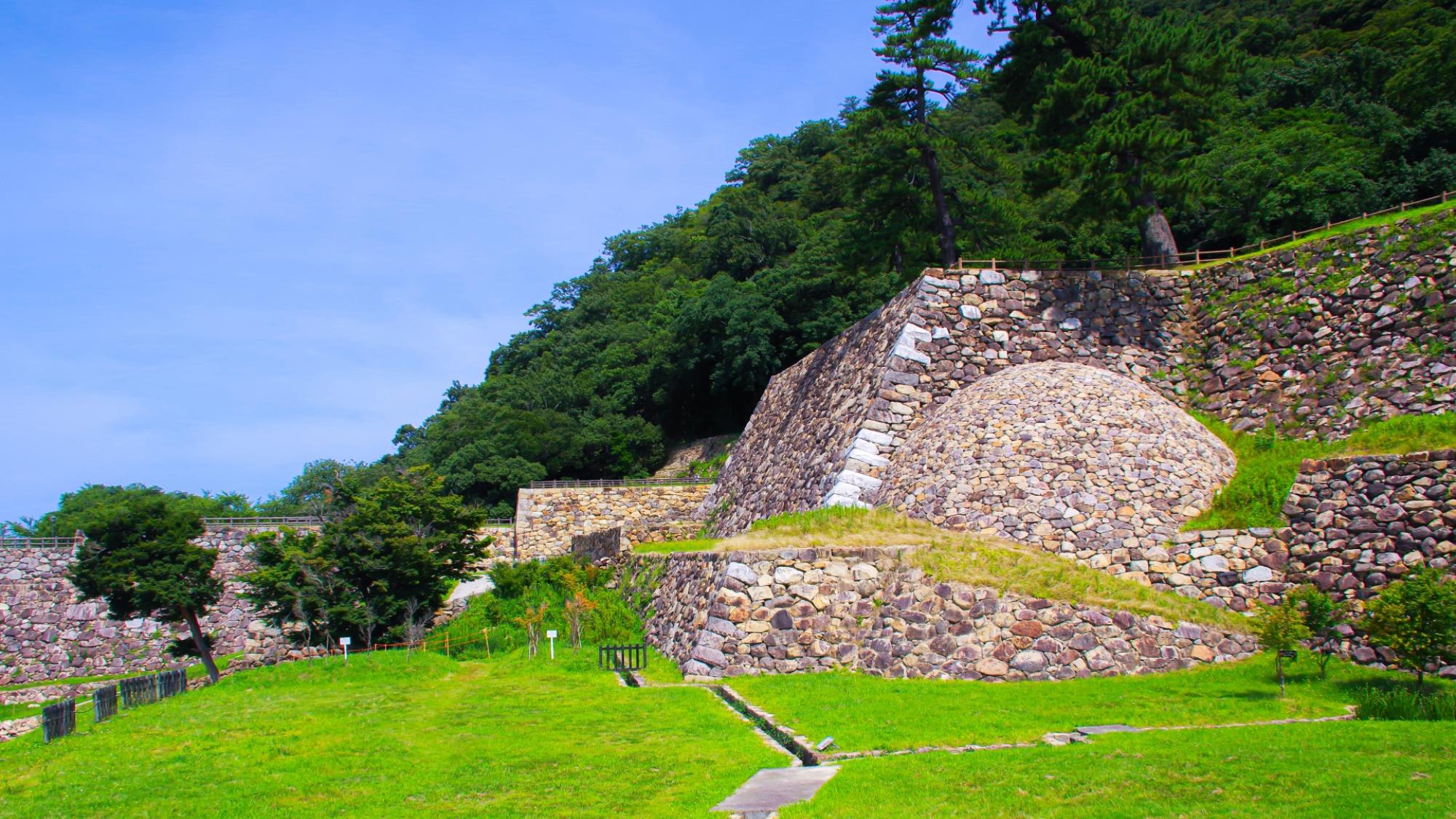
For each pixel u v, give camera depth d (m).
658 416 81.56
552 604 41.78
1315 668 22.27
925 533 27.53
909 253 46.81
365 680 29.52
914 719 18.39
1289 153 58.56
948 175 47.53
